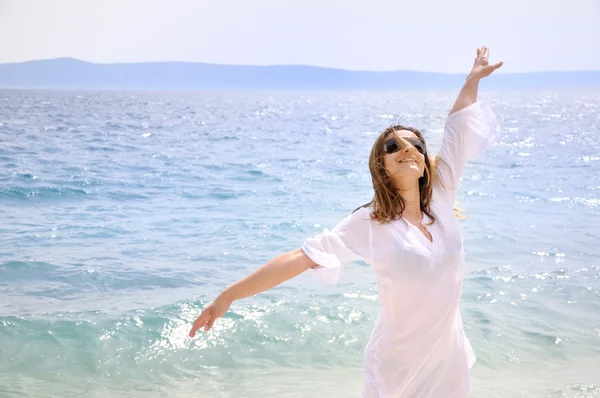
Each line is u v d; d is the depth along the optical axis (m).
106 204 11.20
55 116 37.81
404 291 2.71
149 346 5.15
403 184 2.78
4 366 4.80
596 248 8.03
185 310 5.84
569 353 4.96
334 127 32.41
